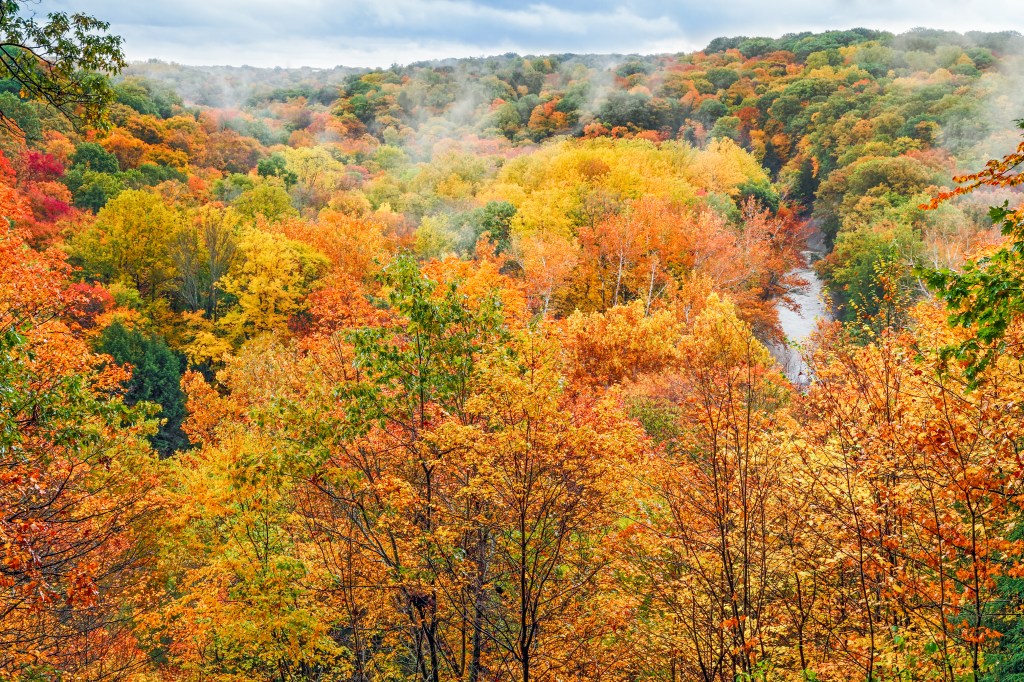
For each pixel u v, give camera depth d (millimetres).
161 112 114688
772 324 49781
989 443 7988
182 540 16359
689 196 66562
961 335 8695
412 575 10555
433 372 11984
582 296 49781
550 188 68312
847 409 10148
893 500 8188
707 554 10008
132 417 9320
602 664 10227
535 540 10094
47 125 64500
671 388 19875
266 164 91688
